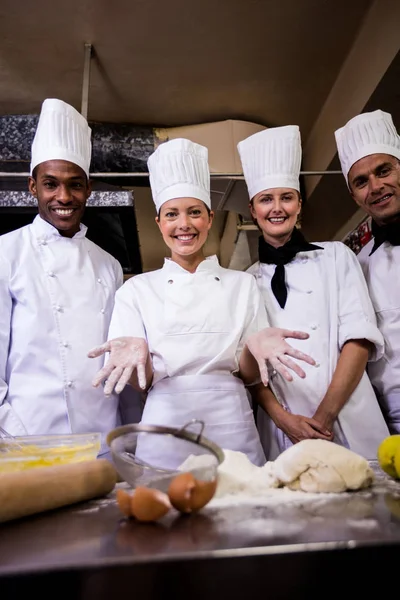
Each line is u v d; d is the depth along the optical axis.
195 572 0.42
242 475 0.78
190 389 1.23
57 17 2.31
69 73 2.65
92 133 2.78
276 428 1.51
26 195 2.12
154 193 1.49
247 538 0.49
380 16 2.23
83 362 1.43
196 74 2.71
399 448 0.85
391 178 1.65
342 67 2.68
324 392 1.46
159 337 1.30
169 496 0.62
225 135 2.98
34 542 0.53
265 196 1.62
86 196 1.64
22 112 2.95
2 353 1.41
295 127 1.66
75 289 1.52
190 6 2.28
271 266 1.67
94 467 0.79
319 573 0.42
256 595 0.42
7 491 0.62
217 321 1.31
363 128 1.70
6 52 2.50
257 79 2.77
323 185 2.90
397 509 0.63
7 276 1.46
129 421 1.54
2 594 0.40
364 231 2.22
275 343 1.12
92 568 0.41
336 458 0.77
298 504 0.67
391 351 1.57
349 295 1.55
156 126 3.10
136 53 2.54
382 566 0.43
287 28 2.43
